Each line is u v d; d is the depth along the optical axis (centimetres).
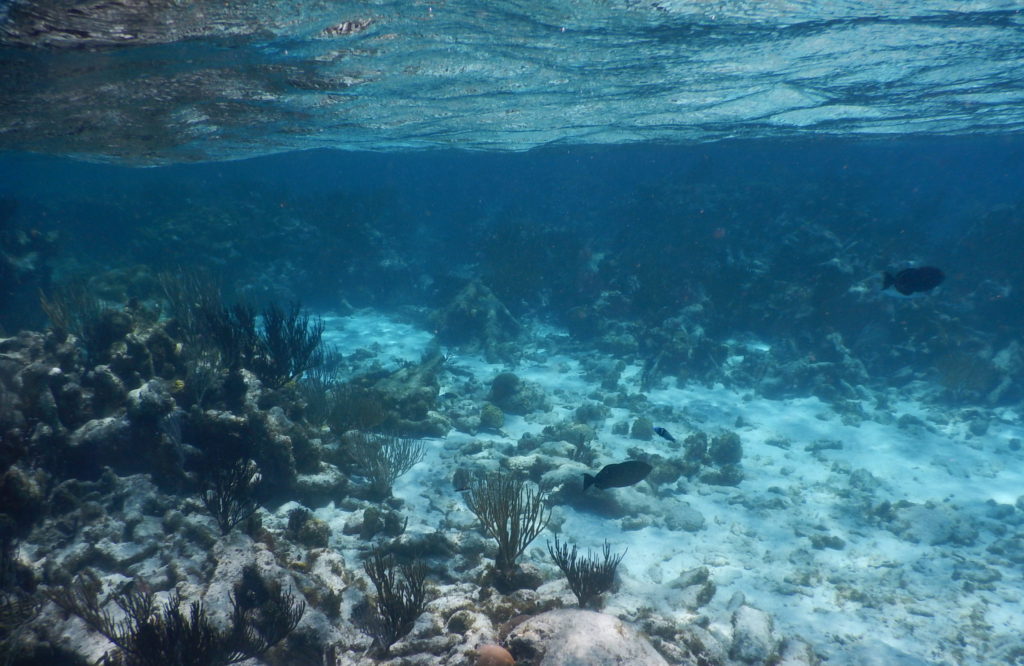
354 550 303
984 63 480
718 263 983
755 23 385
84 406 320
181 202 1282
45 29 318
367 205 1366
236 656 218
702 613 291
